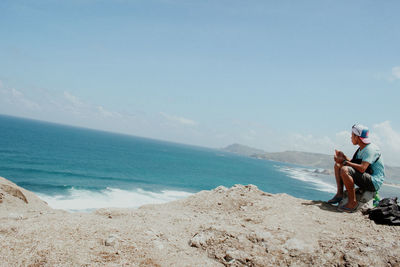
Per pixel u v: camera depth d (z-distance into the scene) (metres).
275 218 6.60
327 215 6.66
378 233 5.41
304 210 7.14
